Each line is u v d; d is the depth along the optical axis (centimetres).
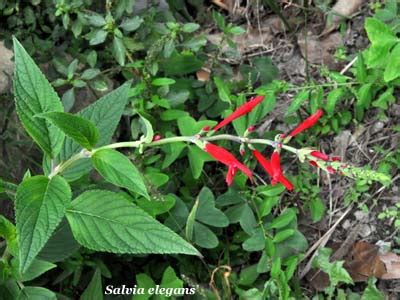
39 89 28
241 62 57
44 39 53
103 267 42
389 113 50
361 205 46
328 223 47
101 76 50
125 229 27
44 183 26
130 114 46
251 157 48
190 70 51
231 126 50
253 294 41
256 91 47
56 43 52
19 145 46
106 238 27
